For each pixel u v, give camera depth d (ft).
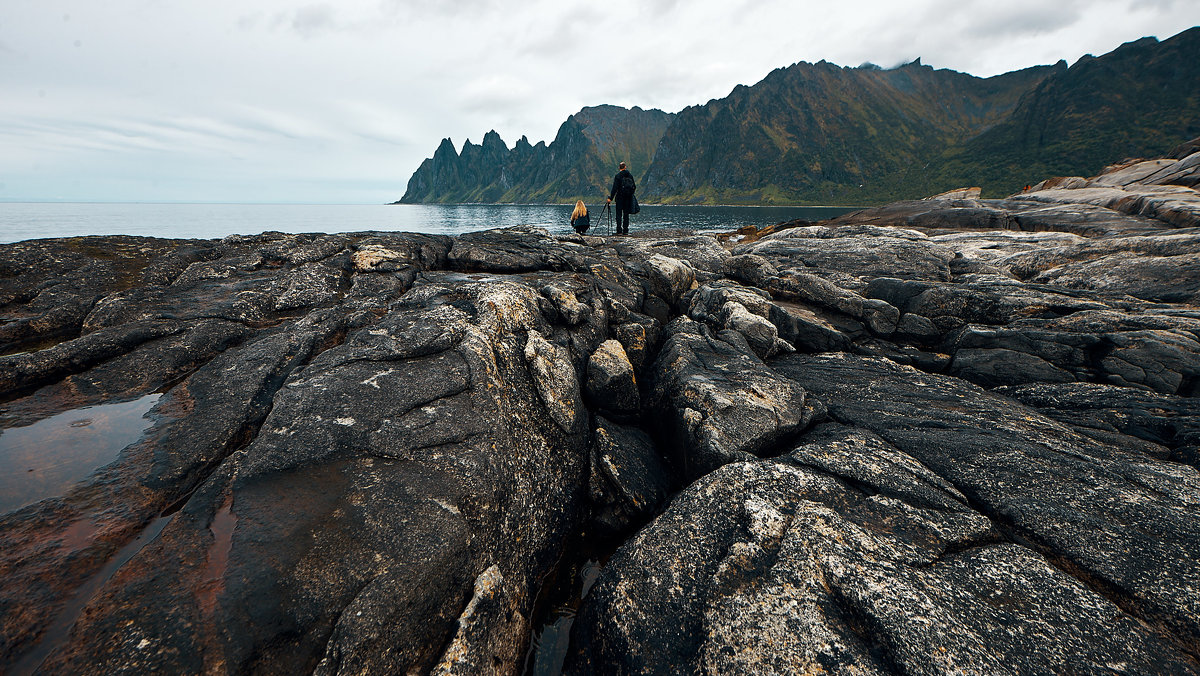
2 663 12.21
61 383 25.17
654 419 32.83
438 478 19.15
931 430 27.81
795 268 62.34
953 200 116.26
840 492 20.85
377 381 23.40
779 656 14.58
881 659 14.07
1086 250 60.59
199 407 23.02
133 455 19.90
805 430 28.84
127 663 12.25
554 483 24.59
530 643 19.63
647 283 50.44
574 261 49.55
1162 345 35.86
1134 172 120.26
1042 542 18.90
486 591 17.42
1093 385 34.55
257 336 31.42
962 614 15.20
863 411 30.66
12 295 35.09
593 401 32.17
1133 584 16.76
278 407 21.62
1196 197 77.61
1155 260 52.01
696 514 20.45
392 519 17.15
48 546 15.42
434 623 15.78
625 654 16.58
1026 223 90.63
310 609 14.17
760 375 32.01
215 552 15.35
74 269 40.09
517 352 28.78
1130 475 22.39
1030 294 47.19
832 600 15.79
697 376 31.24
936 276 59.11
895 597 15.55
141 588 13.98
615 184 79.61
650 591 17.94
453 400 22.99
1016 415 30.17
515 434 23.85
